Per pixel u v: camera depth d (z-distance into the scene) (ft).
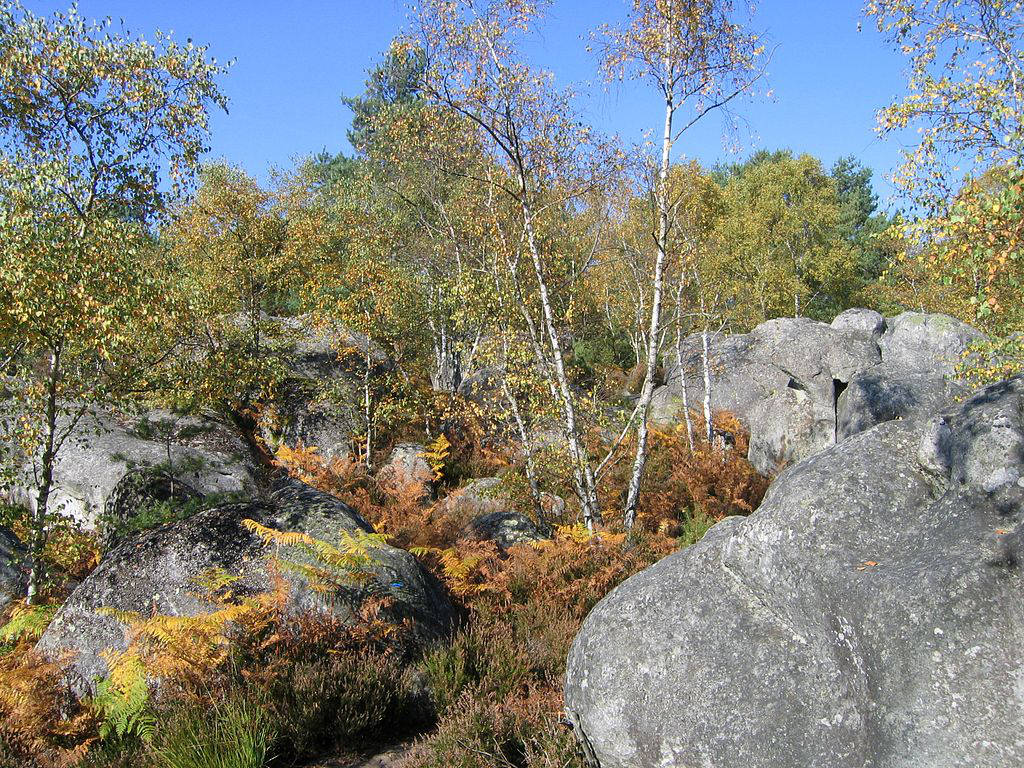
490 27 43.11
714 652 15.24
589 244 62.34
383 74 119.03
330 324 73.41
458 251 65.36
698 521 48.67
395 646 23.62
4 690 21.94
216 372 47.34
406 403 73.97
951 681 12.63
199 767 17.57
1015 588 12.71
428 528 42.50
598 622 17.11
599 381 75.05
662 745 15.10
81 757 19.67
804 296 131.34
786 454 75.97
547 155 47.01
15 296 33.01
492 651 23.54
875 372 69.46
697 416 83.66
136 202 40.70
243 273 75.92
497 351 50.55
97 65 38.52
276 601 23.39
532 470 46.01
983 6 36.81
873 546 14.73
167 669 21.17
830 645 14.24
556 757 16.66
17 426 38.42
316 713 19.95
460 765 16.94
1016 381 15.55
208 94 41.32
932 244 30.30
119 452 54.03
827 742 13.73
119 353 39.01
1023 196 26.91
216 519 26.99
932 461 15.55
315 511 28.22
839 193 190.39
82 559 40.73
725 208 116.16
